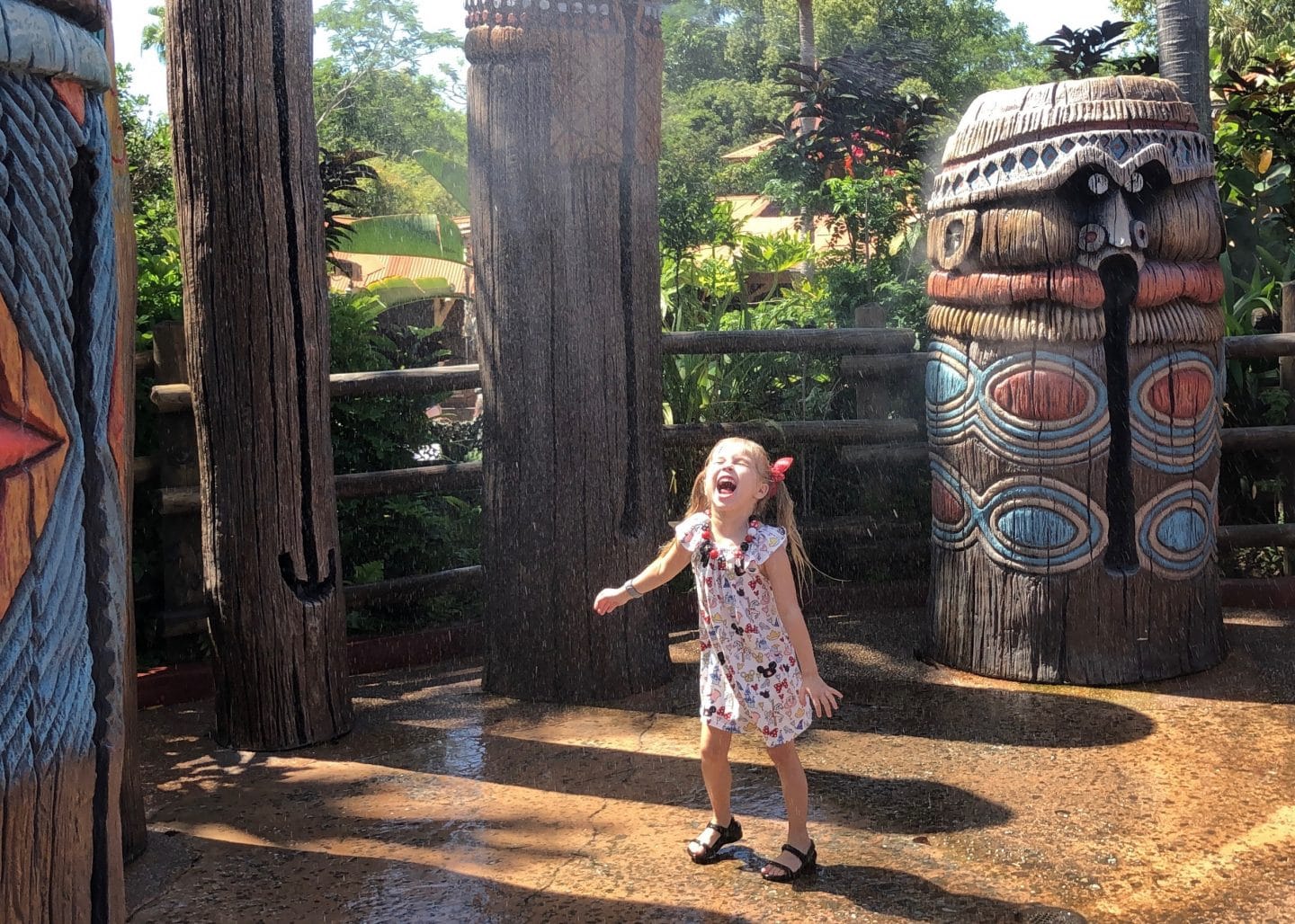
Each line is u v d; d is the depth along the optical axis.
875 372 6.11
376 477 5.36
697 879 3.15
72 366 1.49
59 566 1.44
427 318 14.11
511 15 4.58
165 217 7.47
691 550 3.25
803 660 3.06
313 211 4.36
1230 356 5.91
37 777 1.40
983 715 4.39
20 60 1.38
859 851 3.29
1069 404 4.58
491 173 4.69
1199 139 4.66
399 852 3.39
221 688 4.38
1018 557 4.74
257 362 4.22
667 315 7.38
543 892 3.11
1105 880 3.08
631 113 4.70
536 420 4.71
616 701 4.75
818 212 8.74
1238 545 5.82
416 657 5.41
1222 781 3.71
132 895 3.16
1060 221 4.50
